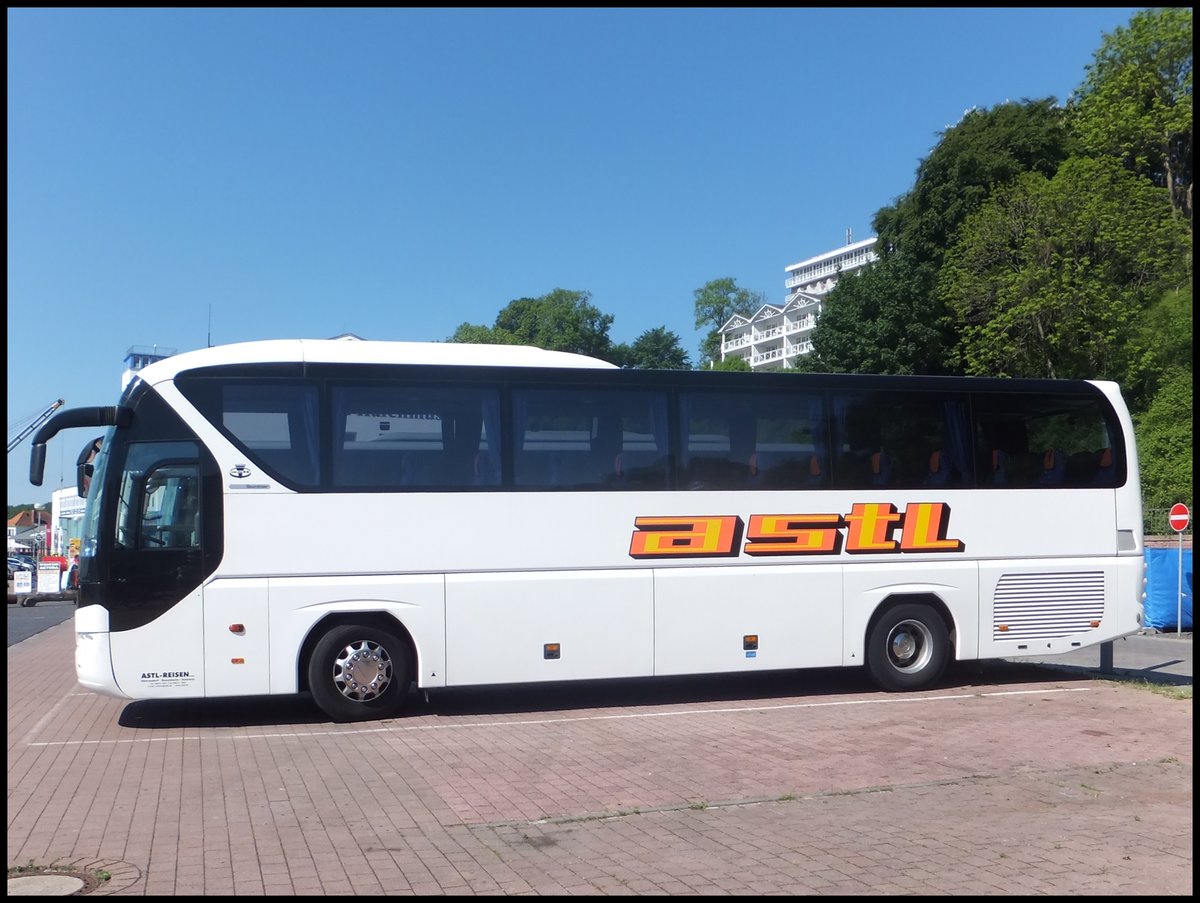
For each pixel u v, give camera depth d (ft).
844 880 17.81
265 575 32.81
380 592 33.60
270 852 19.65
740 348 403.75
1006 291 121.60
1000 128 147.43
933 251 146.72
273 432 33.42
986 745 29.76
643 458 36.42
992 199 128.47
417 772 26.55
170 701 38.14
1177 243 121.39
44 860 19.16
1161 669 49.62
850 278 148.97
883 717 34.27
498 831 21.13
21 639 67.31
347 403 34.04
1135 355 121.49
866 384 39.29
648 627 35.94
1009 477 40.52
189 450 32.89
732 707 36.50
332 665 33.53
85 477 35.04
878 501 38.78
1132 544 41.86
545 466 35.42
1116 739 30.55
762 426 37.88
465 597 34.30
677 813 22.53
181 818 22.15
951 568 39.45
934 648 39.47
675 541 36.40
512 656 34.55
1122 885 17.46
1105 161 125.08
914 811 22.61
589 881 17.87
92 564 32.19
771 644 37.22
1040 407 41.34
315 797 23.98
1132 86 137.18
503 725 33.27
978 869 18.38
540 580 34.96
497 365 35.55
